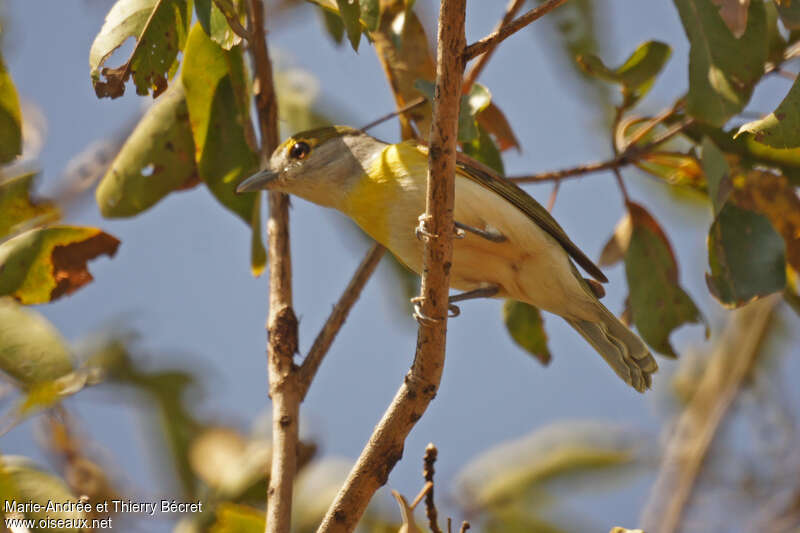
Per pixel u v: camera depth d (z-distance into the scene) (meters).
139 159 10.39
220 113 10.20
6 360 8.38
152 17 8.45
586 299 9.41
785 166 9.99
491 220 9.03
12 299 9.25
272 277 9.01
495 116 10.68
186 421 11.13
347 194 9.55
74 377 8.52
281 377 8.41
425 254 7.29
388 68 10.23
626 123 10.62
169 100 10.51
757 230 9.60
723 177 9.31
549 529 11.23
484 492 11.35
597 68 9.81
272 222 9.44
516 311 11.59
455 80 6.86
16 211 9.80
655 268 10.70
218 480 10.71
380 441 7.41
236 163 10.38
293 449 7.98
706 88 9.16
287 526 7.57
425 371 7.42
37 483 8.04
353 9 7.96
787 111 7.89
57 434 10.14
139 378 11.04
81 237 9.41
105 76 8.45
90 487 9.99
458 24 6.72
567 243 9.54
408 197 9.17
